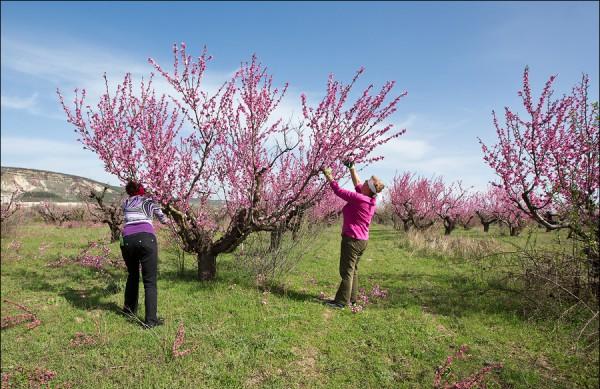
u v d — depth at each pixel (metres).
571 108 5.36
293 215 6.25
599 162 5.20
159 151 5.34
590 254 5.30
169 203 5.76
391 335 4.36
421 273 8.00
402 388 3.32
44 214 20.25
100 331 4.21
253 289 5.95
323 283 6.82
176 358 3.61
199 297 5.48
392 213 23.67
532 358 3.93
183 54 5.09
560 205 5.44
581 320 4.75
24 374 3.41
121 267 7.27
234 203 6.46
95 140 5.39
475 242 11.45
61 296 5.63
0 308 5.17
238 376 3.36
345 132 5.10
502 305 5.55
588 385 3.42
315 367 3.63
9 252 9.47
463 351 3.89
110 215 11.71
